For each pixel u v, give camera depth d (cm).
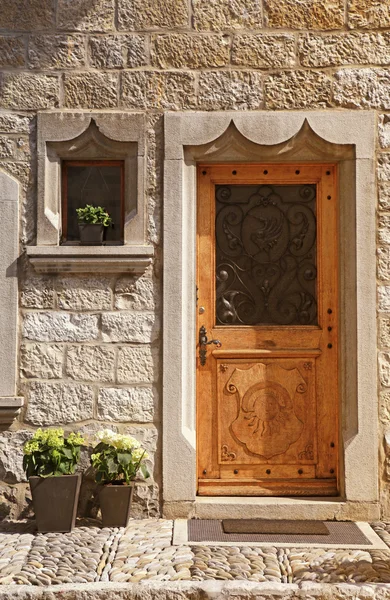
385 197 462
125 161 468
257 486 473
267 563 375
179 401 457
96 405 460
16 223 464
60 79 466
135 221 462
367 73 464
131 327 461
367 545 404
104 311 462
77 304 462
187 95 465
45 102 466
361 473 455
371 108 464
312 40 466
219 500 460
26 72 466
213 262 478
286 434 476
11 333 460
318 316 477
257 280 477
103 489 433
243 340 477
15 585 349
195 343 473
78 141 464
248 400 477
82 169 474
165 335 458
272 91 464
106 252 455
